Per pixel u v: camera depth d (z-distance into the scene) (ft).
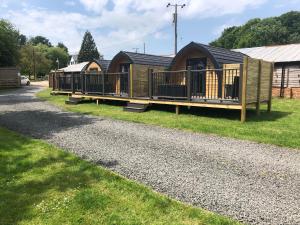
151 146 24.40
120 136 28.07
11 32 130.72
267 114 39.75
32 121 36.88
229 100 36.09
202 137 27.37
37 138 27.84
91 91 57.21
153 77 45.14
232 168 19.01
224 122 33.91
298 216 12.93
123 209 13.46
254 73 36.09
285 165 19.52
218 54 43.78
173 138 27.07
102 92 54.39
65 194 15.02
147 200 14.32
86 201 14.17
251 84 35.50
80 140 26.71
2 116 41.32
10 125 34.32
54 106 52.85
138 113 42.04
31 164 19.77
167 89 43.19
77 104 55.47
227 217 12.85
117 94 52.49
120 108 48.14
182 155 21.85
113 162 20.49
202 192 15.44
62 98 67.46
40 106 53.06
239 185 16.30
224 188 15.90
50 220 12.62
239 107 33.96
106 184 16.26
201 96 44.70
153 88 45.34
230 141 25.79
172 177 17.58
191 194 15.23
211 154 22.03
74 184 16.29
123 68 58.18
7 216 12.95
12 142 25.84
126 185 16.11
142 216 12.84
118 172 18.58
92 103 56.39
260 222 12.46
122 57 56.13
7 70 116.57
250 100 35.60
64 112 44.78
